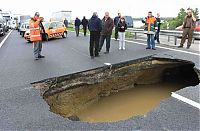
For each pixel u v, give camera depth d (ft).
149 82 33.42
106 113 23.50
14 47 55.31
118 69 30.30
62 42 61.77
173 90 29.84
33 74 26.55
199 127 14.15
